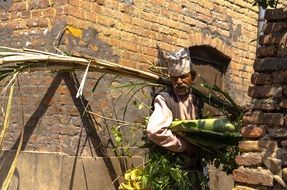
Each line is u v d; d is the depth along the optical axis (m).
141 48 6.16
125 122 5.69
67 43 5.34
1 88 5.67
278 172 3.98
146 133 5.08
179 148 4.89
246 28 7.88
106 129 5.68
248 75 7.93
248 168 4.15
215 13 7.31
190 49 7.03
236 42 7.70
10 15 5.79
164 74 5.46
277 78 4.12
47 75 5.41
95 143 5.55
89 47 5.55
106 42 5.74
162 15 6.46
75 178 5.31
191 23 6.90
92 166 5.45
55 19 5.40
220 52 7.41
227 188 7.18
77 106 5.41
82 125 5.45
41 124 5.42
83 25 5.50
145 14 6.23
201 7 7.07
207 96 5.25
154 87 5.84
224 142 4.96
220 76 7.65
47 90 5.40
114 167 5.66
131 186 5.16
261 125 4.16
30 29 5.59
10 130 5.64
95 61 4.81
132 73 5.09
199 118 5.14
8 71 4.51
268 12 4.25
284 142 3.99
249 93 4.27
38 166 5.33
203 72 7.32
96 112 5.59
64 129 5.30
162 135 4.80
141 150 5.95
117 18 5.88
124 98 5.89
